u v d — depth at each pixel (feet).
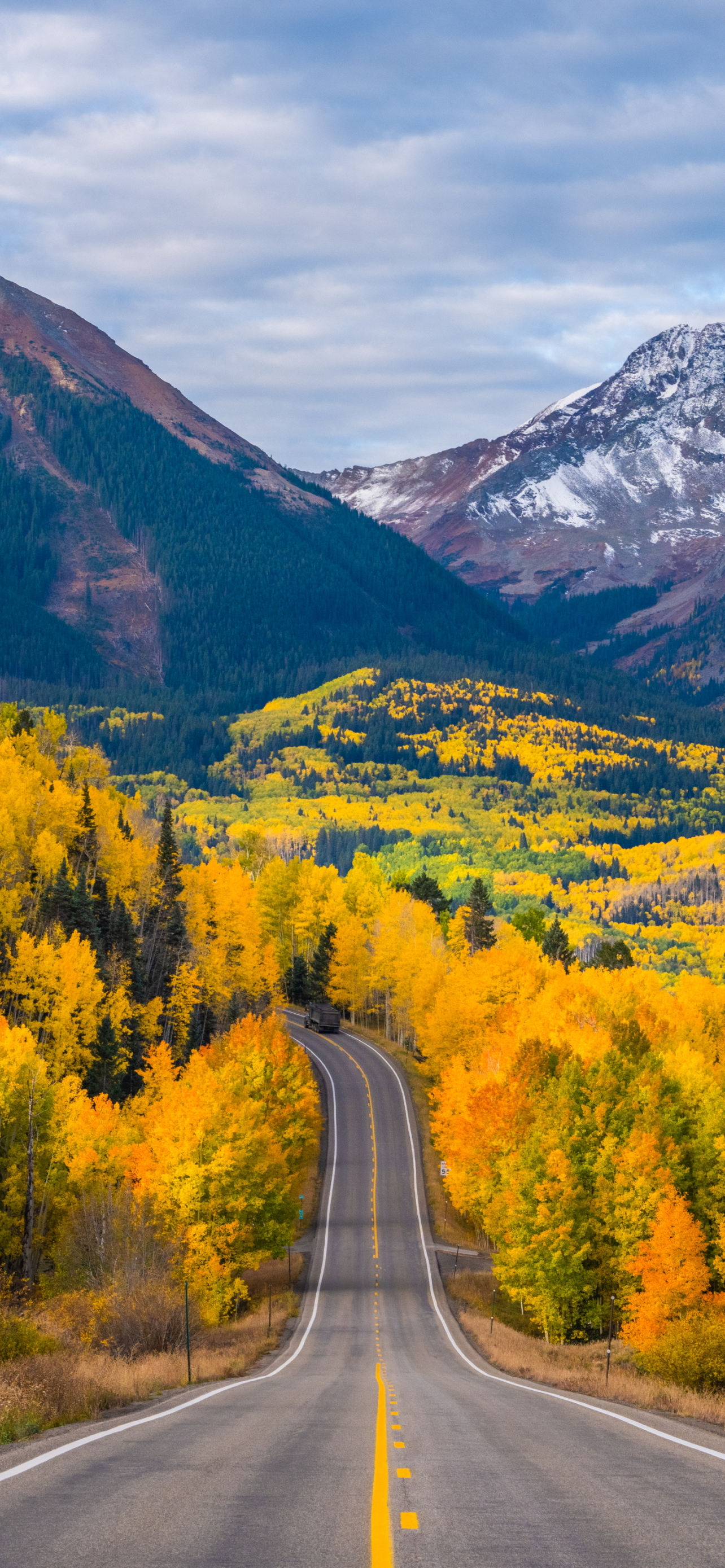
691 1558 32.01
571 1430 68.49
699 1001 482.69
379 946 556.92
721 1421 92.17
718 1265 227.81
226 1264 232.32
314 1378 128.16
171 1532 34.30
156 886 467.11
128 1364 125.80
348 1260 305.94
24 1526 35.01
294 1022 598.75
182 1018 436.76
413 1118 433.89
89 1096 336.49
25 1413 73.82
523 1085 293.43
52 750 594.65
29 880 412.77
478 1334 224.74
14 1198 253.65
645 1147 231.71
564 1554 32.19
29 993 338.75
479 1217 302.04
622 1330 205.98
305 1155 326.03
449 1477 45.88
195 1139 237.25
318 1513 37.65
